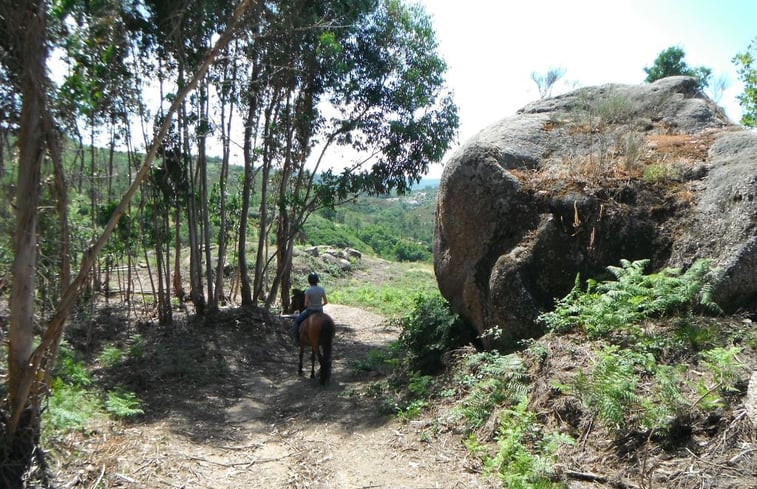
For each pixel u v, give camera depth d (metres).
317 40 14.01
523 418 5.58
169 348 11.70
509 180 8.23
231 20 5.58
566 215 7.79
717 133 8.72
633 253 7.36
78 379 7.92
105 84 6.06
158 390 9.31
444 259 9.09
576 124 9.43
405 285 30.14
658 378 4.98
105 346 11.02
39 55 4.71
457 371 7.91
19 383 4.91
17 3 4.62
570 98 10.64
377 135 16.20
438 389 7.83
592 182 7.98
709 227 6.81
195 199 15.20
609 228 7.51
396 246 55.91
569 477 4.70
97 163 12.67
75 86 5.18
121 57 6.30
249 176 15.60
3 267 5.18
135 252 15.12
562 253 7.62
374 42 15.36
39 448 5.10
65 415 5.97
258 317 14.73
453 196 8.67
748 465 4.08
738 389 4.79
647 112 9.77
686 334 5.84
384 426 7.23
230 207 18.91
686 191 7.48
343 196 16.66
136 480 5.37
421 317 9.63
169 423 7.64
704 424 4.63
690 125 9.25
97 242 4.98
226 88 13.68
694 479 4.15
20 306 4.88
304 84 15.28
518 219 8.04
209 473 5.90
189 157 13.60
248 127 14.88
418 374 8.64
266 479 5.86
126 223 12.55
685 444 4.55
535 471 4.71
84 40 5.29
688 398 4.96
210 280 14.64
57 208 5.14
